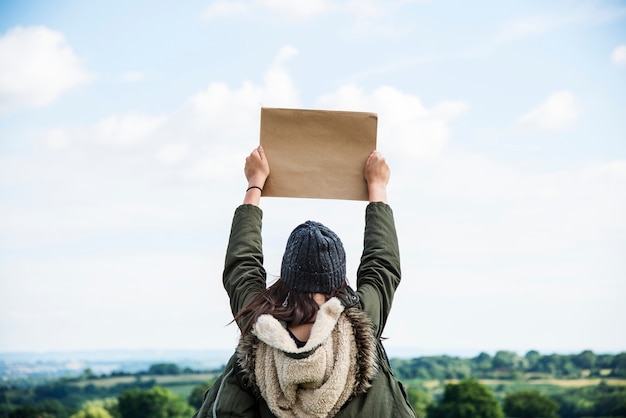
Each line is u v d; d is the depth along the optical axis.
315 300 3.10
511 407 81.94
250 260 3.42
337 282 3.10
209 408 3.17
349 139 3.57
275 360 2.99
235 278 3.37
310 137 3.58
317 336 2.94
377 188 3.54
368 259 3.37
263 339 2.98
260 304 3.15
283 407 3.02
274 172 3.57
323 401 2.95
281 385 2.96
